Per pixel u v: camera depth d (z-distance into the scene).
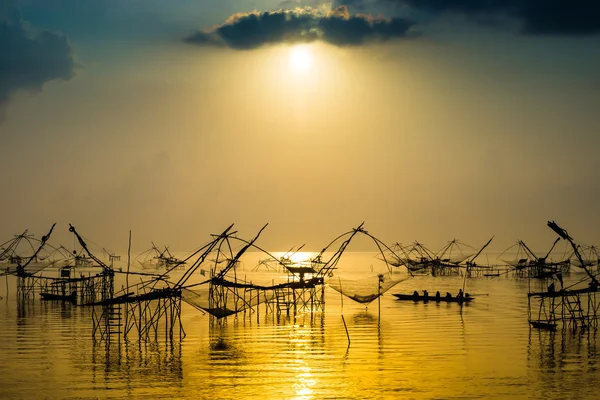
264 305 94.00
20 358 54.62
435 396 43.25
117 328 70.75
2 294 118.88
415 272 180.88
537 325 69.69
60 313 85.56
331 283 88.56
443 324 73.00
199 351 57.19
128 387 45.47
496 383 46.12
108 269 80.44
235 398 42.94
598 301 97.81
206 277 169.62
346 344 60.22
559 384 45.88
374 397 43.03
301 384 46.06
